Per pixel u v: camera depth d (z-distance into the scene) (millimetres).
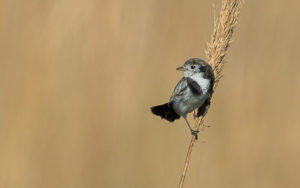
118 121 13406
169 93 14156
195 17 14820
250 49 15086
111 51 14148
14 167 12414
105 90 13734
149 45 14516
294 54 15156
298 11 15688
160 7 14844
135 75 14117
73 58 13859
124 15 14508
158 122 13742
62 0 14336
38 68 13523
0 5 14133
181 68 10156
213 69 9312
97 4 14469
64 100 13305
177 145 13500
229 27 9008
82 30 14117
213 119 13781
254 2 15625
